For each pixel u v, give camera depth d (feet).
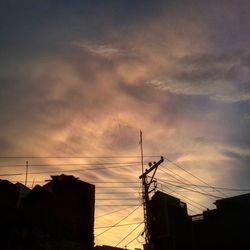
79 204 114.93
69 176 117.70
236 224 135.54
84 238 110.42
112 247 109.70
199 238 141.08
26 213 97.76
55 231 100.99
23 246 89.45
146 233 115.44
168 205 138.92
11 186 98.17
